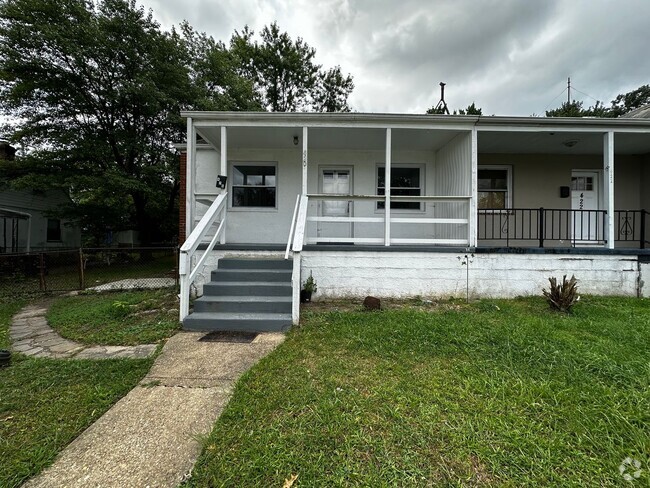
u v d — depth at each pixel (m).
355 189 7.28
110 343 3.63
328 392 2.33
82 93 10.98
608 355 2.83
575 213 7.36
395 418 2.00
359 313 4.39
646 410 2.03
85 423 2.06
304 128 5.53
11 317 5.02
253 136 6.34
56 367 2.93
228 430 1.94
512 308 4.65
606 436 1.81
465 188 5.84
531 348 3.00
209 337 3.71
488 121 5.51
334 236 7.28
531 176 7.32
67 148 10.91
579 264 5.48
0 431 1.98
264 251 5.54
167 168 11.85
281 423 1.99
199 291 5.49
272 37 19.44
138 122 12.12
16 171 10.60
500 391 2.28
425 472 1.58
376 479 1.54
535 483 1.51
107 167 11.45
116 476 1.61
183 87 11.84
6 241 11.69
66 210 12.23
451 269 5.45
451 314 4.29
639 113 8.14
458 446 1.75
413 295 5.44
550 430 1.88
